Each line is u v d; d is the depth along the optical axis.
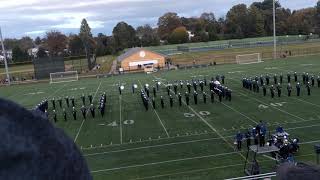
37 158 1.17
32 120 1.20
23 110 1.20
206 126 29.20
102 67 87.88
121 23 145.88
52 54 139.88
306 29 133.00
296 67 58.12
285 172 1.95
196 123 30.31
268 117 30.44
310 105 33.47
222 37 132.00
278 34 133.75
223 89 38.94
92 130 30.70
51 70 73.12
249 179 14.16
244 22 133.38
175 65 76.00
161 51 105.00
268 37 127.06
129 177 20.52
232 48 100.19
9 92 58.56
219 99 38.19
